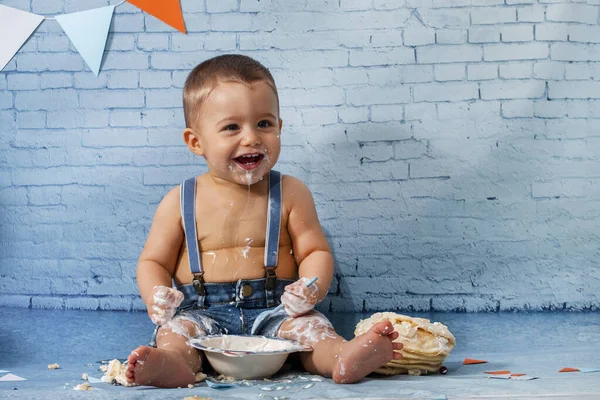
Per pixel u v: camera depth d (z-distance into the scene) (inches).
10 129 113.4
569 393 59.0
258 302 84.8
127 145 112.5
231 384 68.2
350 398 60.3
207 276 85.2
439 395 59.5
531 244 110.3
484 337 93.7
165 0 111.0
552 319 104.7
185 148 112.3
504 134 109.8
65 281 114.0
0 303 114.7
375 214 111.2
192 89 85.7
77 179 113.2
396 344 67.7
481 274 110.9
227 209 85.9
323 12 110.2
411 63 109.9
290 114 110.9
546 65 109.0
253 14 110.9
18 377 73.5
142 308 113.2
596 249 110.2
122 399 60.1
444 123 110.1
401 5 109.6
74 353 87.7
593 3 108.7
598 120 109.5
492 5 109.0
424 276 111.3
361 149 110.9
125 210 113.0
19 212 113.9
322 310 112.0
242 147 82.1
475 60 109.5
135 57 111.9
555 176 109.9
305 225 87.7
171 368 66.3
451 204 110.7
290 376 73.7
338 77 110.5
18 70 112.9
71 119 112.8
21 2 112.3
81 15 111.4
